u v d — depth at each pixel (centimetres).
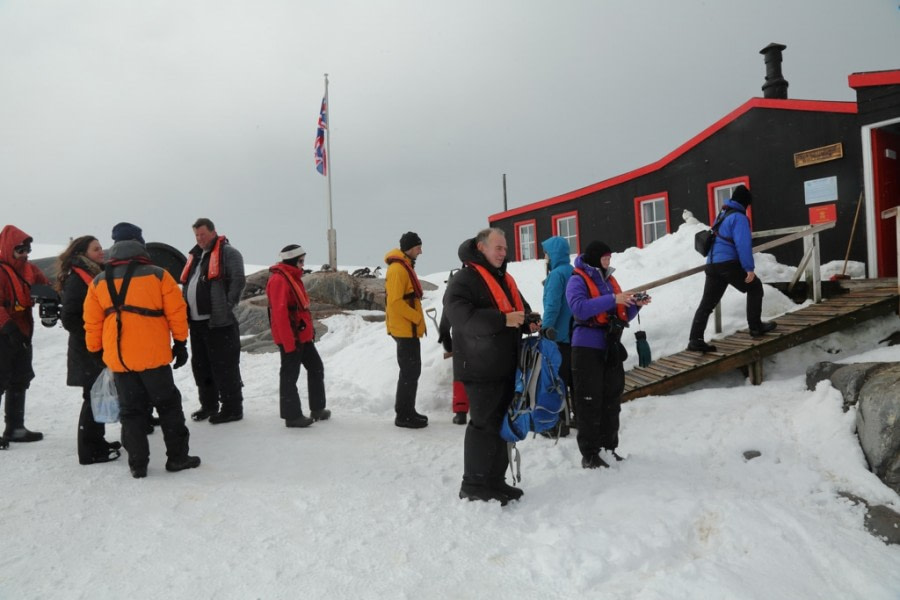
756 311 611
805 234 700
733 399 539
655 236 1253
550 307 497
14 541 307
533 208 1543
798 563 286
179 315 413
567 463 435
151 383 402
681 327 712
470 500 357
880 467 364
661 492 362
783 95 1157
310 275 1277
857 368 453
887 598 258
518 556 294
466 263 369
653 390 588
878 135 872
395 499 365
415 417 554
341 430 534
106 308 397
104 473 409
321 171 1734
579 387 417
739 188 619
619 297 396
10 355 474
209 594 260
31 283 498
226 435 511
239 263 550
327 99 1761
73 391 729
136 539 311
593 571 274
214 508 351
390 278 548
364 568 283
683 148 1159
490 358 350
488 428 358
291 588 265
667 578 265
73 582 269
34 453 453
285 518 337
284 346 525
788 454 416
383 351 850
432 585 268
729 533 310
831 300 681
